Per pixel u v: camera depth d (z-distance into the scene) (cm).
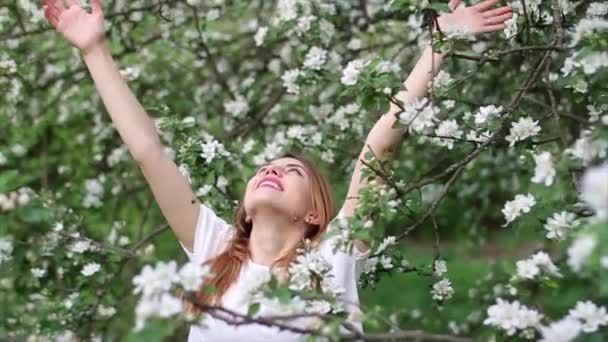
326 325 208
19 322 347
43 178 438
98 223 440
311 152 411
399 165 453
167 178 278
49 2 287
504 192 504
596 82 257
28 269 325
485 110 280
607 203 182
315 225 277
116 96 281
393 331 228
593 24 252
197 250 281
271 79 456
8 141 454
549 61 294
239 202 311
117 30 455
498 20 289
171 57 479
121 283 380
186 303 230
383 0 438
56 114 476
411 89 283
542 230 250
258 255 271
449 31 275
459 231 556
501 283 337
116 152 462
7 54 402
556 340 206
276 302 214
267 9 476
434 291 301
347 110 372
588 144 218
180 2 445
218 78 455
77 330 343
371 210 239
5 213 222
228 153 316
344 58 419
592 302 226
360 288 296
